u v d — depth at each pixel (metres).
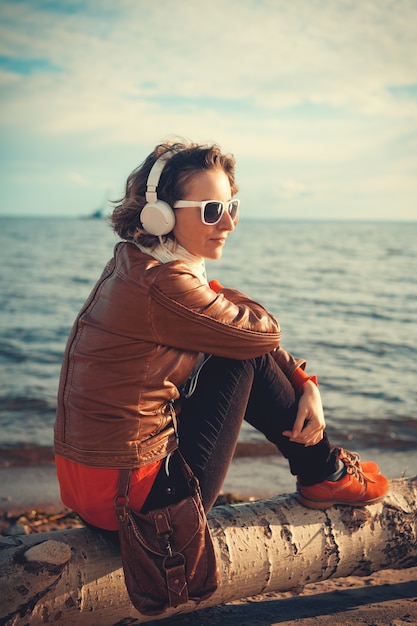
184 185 2.20
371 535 2.55
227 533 2.37
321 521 2.50
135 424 2.07
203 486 2.16
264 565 2.39
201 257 2.30
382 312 19.52
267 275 32.88
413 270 36.38
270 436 2.36
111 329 2.10
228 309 2.15
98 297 2.20
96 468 2.07
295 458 2.40
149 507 2.10
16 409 8.09
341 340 14.34
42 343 13.70
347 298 23.28
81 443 2.10
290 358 2.43
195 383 2.22
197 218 2.21
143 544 2.05
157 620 2.58
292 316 18.58
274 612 2.65
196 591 2.12
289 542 2.43
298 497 2.56
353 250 57.00
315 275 32.97
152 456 2.09
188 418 2.21
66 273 32.66
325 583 3.05
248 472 5.72
